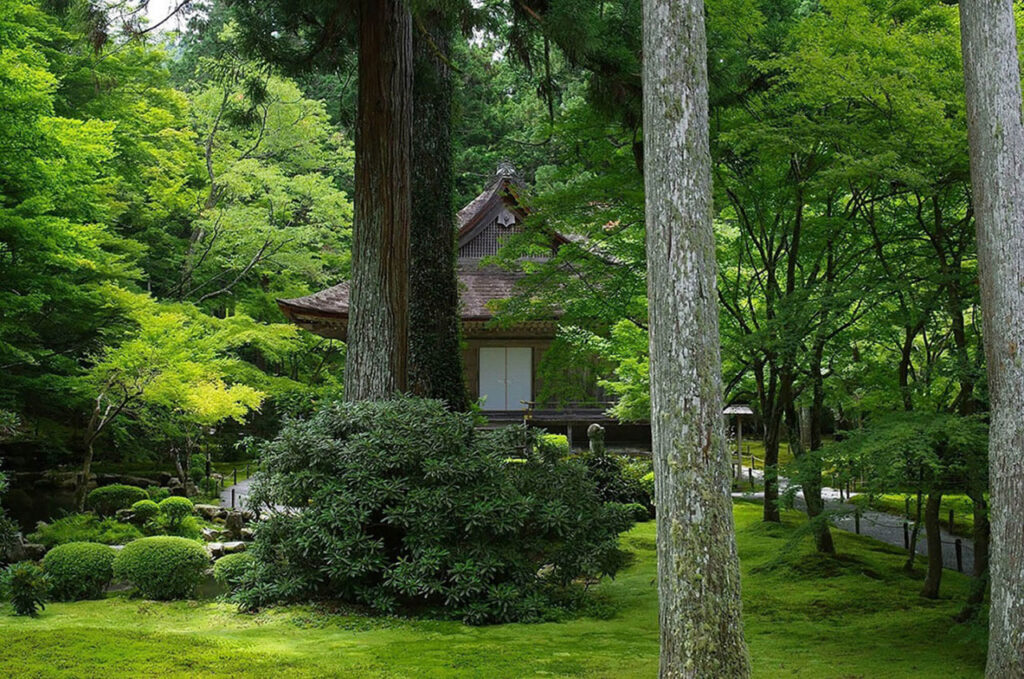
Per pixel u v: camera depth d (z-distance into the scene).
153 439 18.80
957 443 6.46
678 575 4.67
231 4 10.33
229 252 22.84
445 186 12.84
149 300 14.77
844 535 12.99
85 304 14.80
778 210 11.02
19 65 11.18
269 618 7.80
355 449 8.41
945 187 7.71
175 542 8.89
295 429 8.76
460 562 8.07
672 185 4.84
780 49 10.61
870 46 7.50
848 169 6.88
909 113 6.95
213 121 23.44
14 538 10.59
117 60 17.44
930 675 5.88
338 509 8.10
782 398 11.44
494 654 6.47
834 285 8.55
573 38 7.57
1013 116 5.11
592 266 11.83
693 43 4.93
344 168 26.20
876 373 10.23
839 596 9.00
